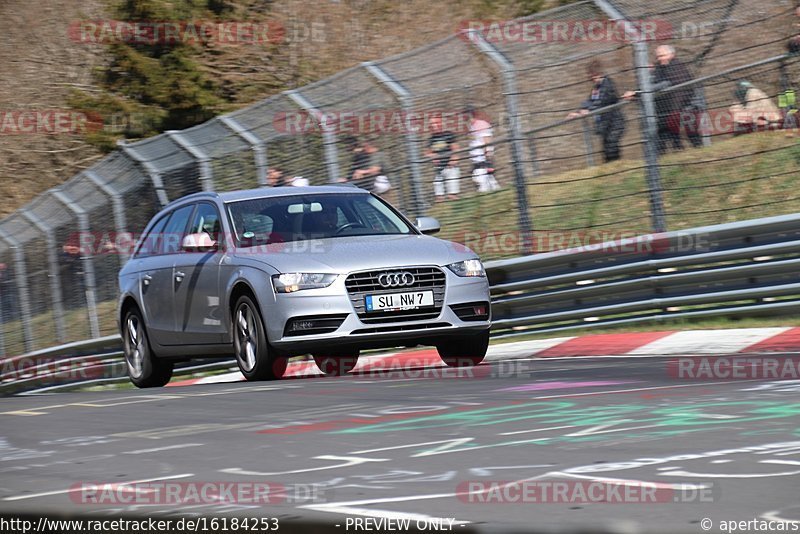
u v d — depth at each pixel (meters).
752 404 17.84
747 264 36.25
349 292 29.31
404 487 12.27
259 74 89.81
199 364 49.50
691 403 18.39
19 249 64.81
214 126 50.41
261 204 33.31
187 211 35.34
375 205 33.97
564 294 40.41
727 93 40.53
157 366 36.28
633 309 38.81
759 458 12.96
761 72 39.94
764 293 35.72
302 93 47.78
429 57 44.84
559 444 14.80
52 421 22.20
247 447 16.28
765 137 43.72
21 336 66.31
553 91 43.75
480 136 44.75
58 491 13.42
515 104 42.00
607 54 42.56
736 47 40.31
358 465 14.05
